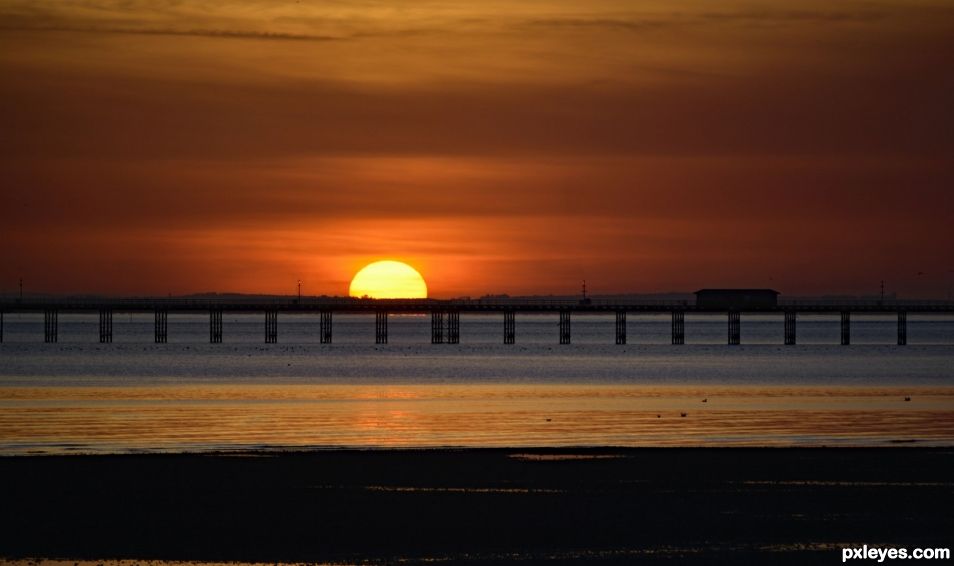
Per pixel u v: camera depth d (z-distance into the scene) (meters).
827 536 95.81
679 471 122.50
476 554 91.12
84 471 121.94
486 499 109.19
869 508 104.88
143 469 123.38
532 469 123.81
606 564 88.69
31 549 91.75
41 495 110.19
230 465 125.81
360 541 94.62
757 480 117.44
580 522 100.50
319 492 112.12
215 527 98.69
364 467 124.94
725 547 92.81
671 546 93.12
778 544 93.62
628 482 116.81
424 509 105.19
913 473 120.69
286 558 90.00
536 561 89.38
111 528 98.12
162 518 101.62
